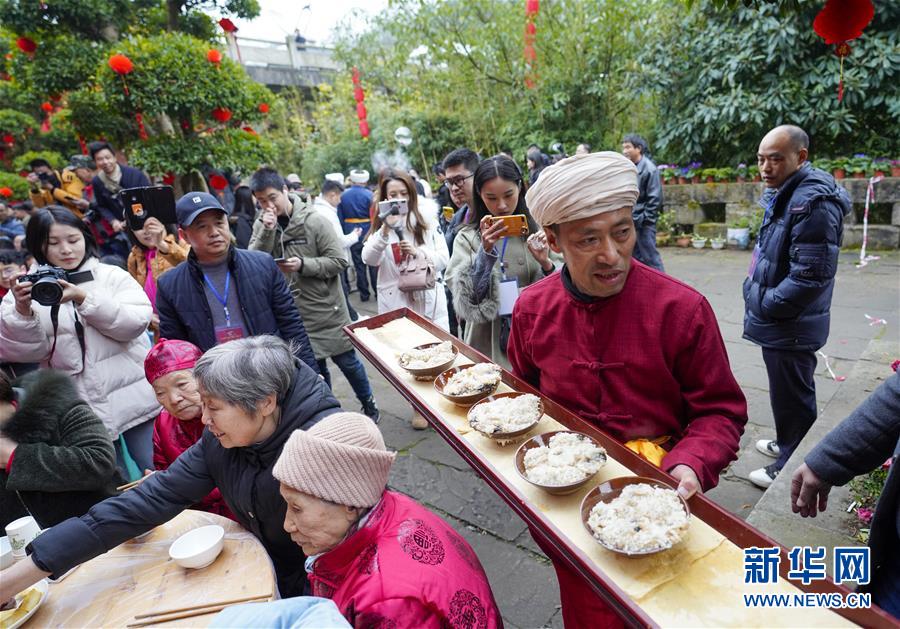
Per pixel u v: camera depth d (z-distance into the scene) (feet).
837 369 12.22
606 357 4.59
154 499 5.23
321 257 11.21
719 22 23.48
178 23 24.21
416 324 8.03
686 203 25.20
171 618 4.50
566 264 4.48
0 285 11.49
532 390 5.33
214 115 20.66
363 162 38.52
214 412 4.74
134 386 8.96
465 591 3.73
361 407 13.64
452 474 10.35
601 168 3.83
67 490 6.00
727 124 23.29
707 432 4.25
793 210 7.50
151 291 11.68
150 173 20.51
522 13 29.94
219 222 8.51
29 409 5.84
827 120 21.72
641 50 26.14
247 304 8.86
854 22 5.86
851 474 4.22
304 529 3.84
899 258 19.45
